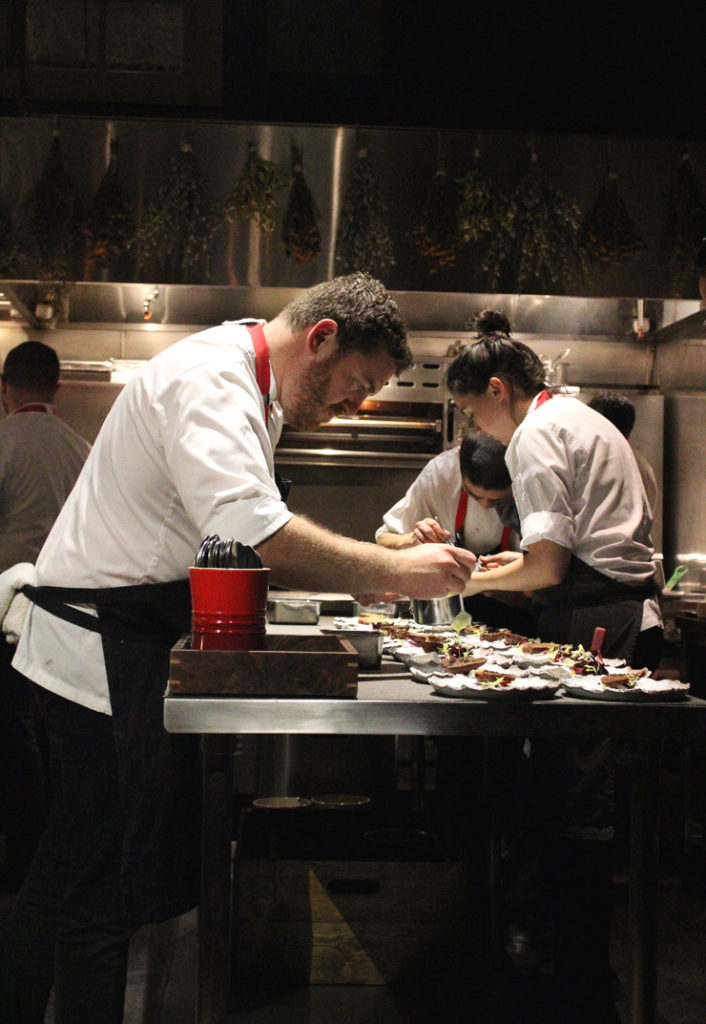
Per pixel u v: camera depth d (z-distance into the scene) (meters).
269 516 1.53
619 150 4.78
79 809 1.68
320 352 1.78
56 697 1.71
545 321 5.34
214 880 1.49
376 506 5.35
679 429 5.14
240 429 1.59
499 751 2.90
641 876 1.60
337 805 2.84
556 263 4.70
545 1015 2.27
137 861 1.63
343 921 2.45
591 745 2.21
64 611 1.70
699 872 3.49
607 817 2.22
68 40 5.31
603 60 5.46
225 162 4.66
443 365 5.13
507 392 2.58
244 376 1.67
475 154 4.71
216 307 5.16
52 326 5.11
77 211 4.54
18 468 3.35
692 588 4.93
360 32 5.48
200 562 1.47
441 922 2.46
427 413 5.21
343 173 4.71
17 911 1.80
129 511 1.69
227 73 5.39
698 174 4.82
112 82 5.36
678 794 3.76
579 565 2.37
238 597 1.46
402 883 2.46
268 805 2.87
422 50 5.48
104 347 5.19
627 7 5.42
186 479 1.57
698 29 5.42
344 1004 2.32
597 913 2.24
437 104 5.49
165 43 5.35
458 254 4.71
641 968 1.60
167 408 1.63
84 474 1.78
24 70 5.09
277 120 5.46
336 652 1.45
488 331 3.20
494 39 5.46
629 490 2.41
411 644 2.25
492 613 3.29
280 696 1.44
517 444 2.41
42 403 3.49
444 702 1.46
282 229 4.66
